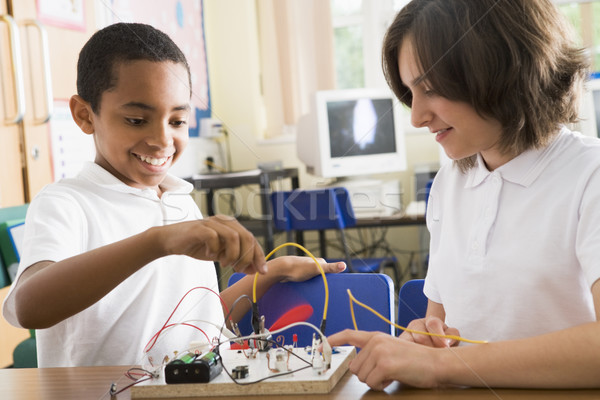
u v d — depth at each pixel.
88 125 0.70
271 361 0.46
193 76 1.37
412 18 0.50
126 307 0.67
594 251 0.47
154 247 0.48
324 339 0.44
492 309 0.56
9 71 1.69
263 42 1.49
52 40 1.88
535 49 0.49
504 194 0.56
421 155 2.10
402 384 0.42
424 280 0.73
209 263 0.75
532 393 0.39
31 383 0.47
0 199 1.67
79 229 0.65
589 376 0.39
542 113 0.51
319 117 1.95
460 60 0.48
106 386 0.46
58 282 0.49
